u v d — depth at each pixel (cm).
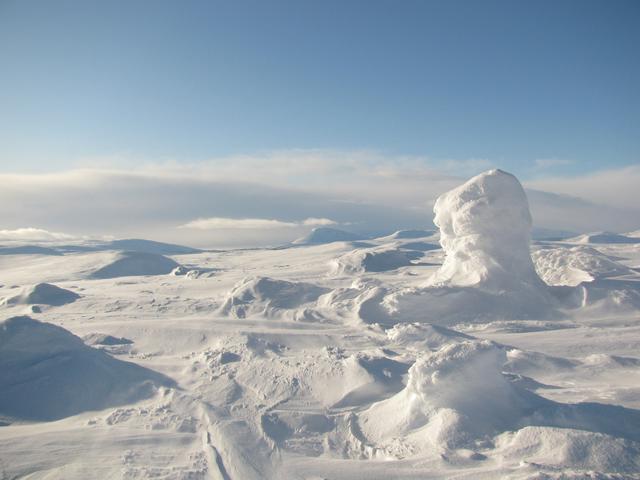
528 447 820
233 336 1805
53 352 1480
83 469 875
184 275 5172
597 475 716
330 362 1349
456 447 852
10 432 1068
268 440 988
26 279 6109
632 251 7406
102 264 6706
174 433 1035
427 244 12188
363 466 850
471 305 2205
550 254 3328
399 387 1202
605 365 1430
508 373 1299
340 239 18750
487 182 2373
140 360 1639
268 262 7850
